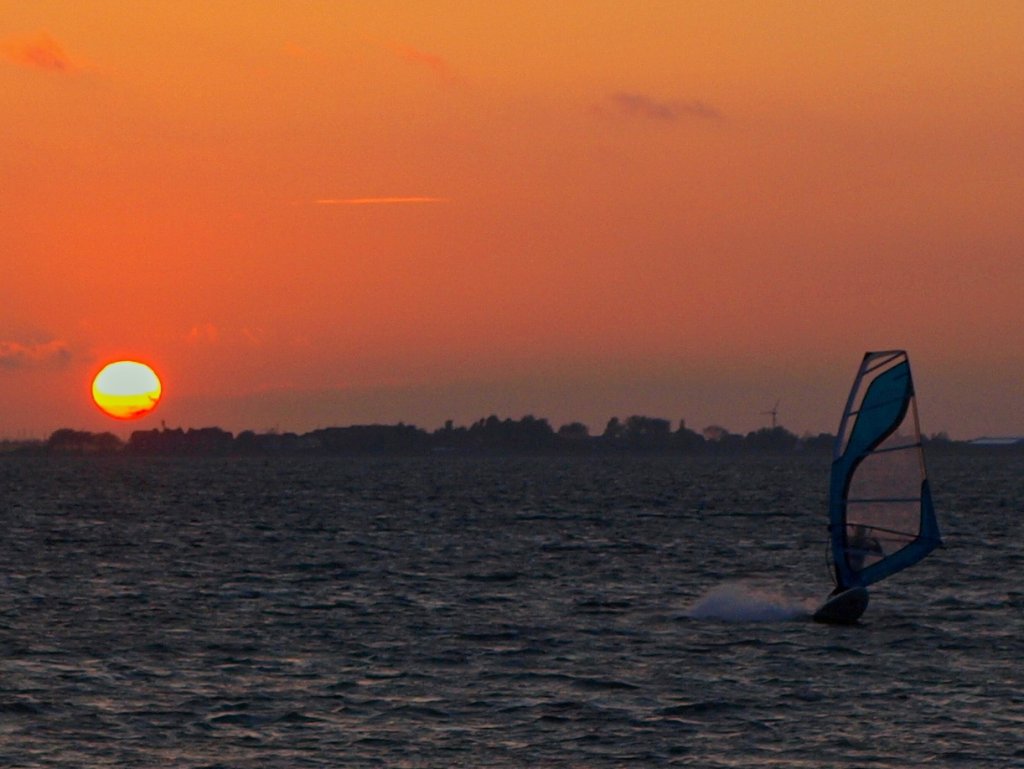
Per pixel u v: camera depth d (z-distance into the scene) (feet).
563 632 479.00
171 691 375.86
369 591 607.37
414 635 472.85
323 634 475.72
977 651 441.27
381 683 388.16
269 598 578.25
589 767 304.91
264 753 313.73
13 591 597.11
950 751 318.04
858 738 329.31
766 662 419.95
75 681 388.37
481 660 423.64
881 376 478.59
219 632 479.00
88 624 495.82
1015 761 310.65
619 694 374.22
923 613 528.22
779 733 333.83
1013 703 366.43
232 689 379.55
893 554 480.64
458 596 588.50
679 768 304.50
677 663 418.10
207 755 311.68
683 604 559.38
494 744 322.55
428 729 335.47
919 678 397.19
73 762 306.14
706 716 349.82
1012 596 585.22
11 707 353.72
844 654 434.30
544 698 369.30
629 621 506.07
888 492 479.41
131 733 330.34
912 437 471.21
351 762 306.96
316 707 357.61
